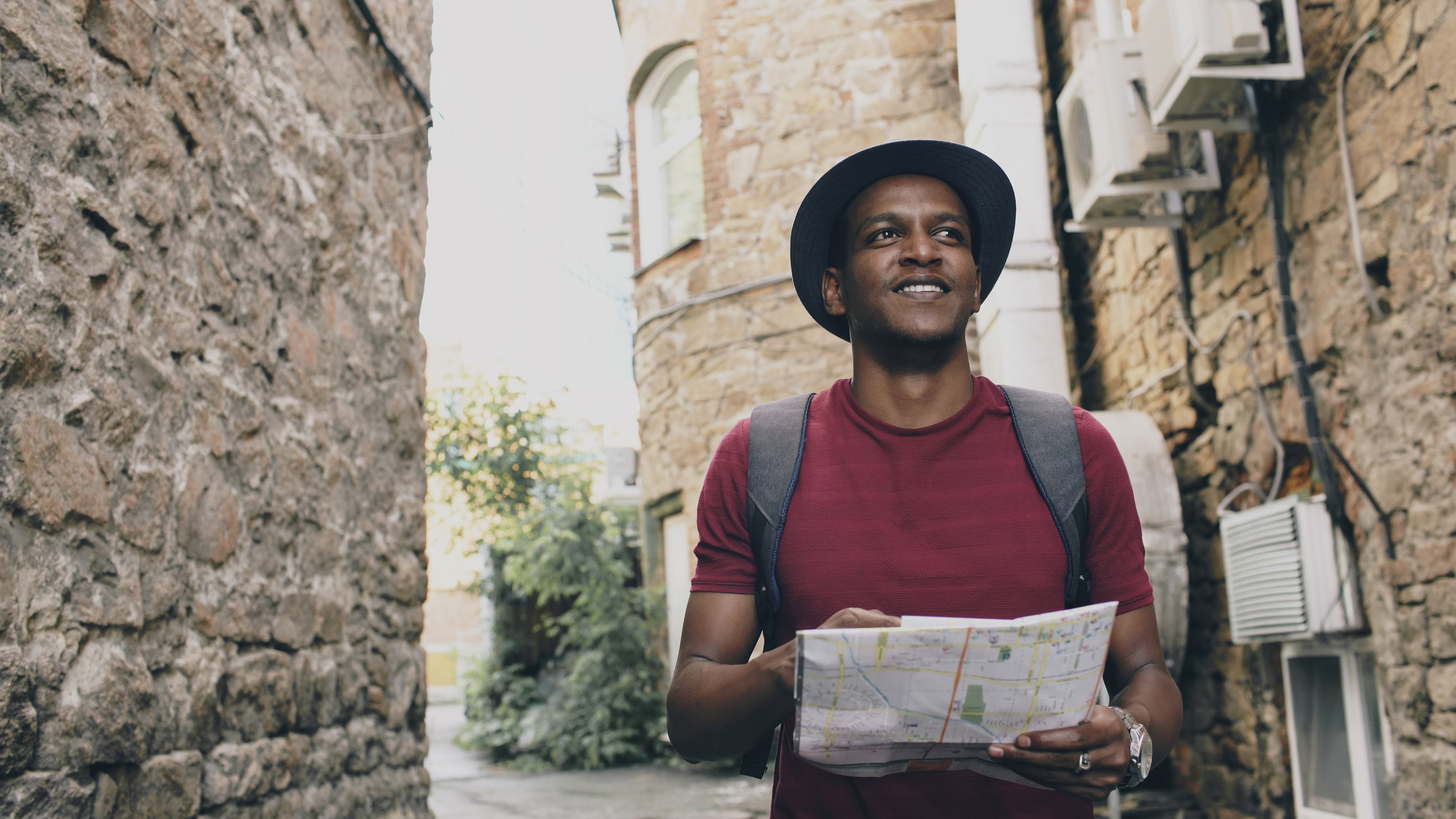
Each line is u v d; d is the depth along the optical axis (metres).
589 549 9.48
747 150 7.87
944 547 1.33
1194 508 4.78
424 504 3.99
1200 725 4.75
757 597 1.42
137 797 2.07
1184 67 3.38
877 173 1.52
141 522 2.16
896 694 1.10
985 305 5.92
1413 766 3.03
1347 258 3.22
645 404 8.63
